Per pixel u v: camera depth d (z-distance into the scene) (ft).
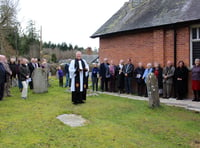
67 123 21.42
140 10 49.26
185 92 35.78
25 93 35.53
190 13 35.55
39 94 40.57
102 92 45.57
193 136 19.08
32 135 17.88
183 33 36.68
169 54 38.68
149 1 50.62
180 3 40.50
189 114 26.21
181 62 35.70
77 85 30.60
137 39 44.42
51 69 113.50
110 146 16.05
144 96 39.55
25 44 137.80
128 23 46.85
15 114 24.59
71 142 16.61
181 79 35.35
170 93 37.27
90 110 27.12
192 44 35.94
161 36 39.32
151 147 16.31
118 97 38.17
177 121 23.31
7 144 15.98
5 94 37.68
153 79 28.91
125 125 21.67
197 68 33.19
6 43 85.66
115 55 50.01
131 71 42.93
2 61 33.63
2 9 74.95
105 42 52.80
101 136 17.97
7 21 76.79
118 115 25.34
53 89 49.03
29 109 27.25
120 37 48.37
